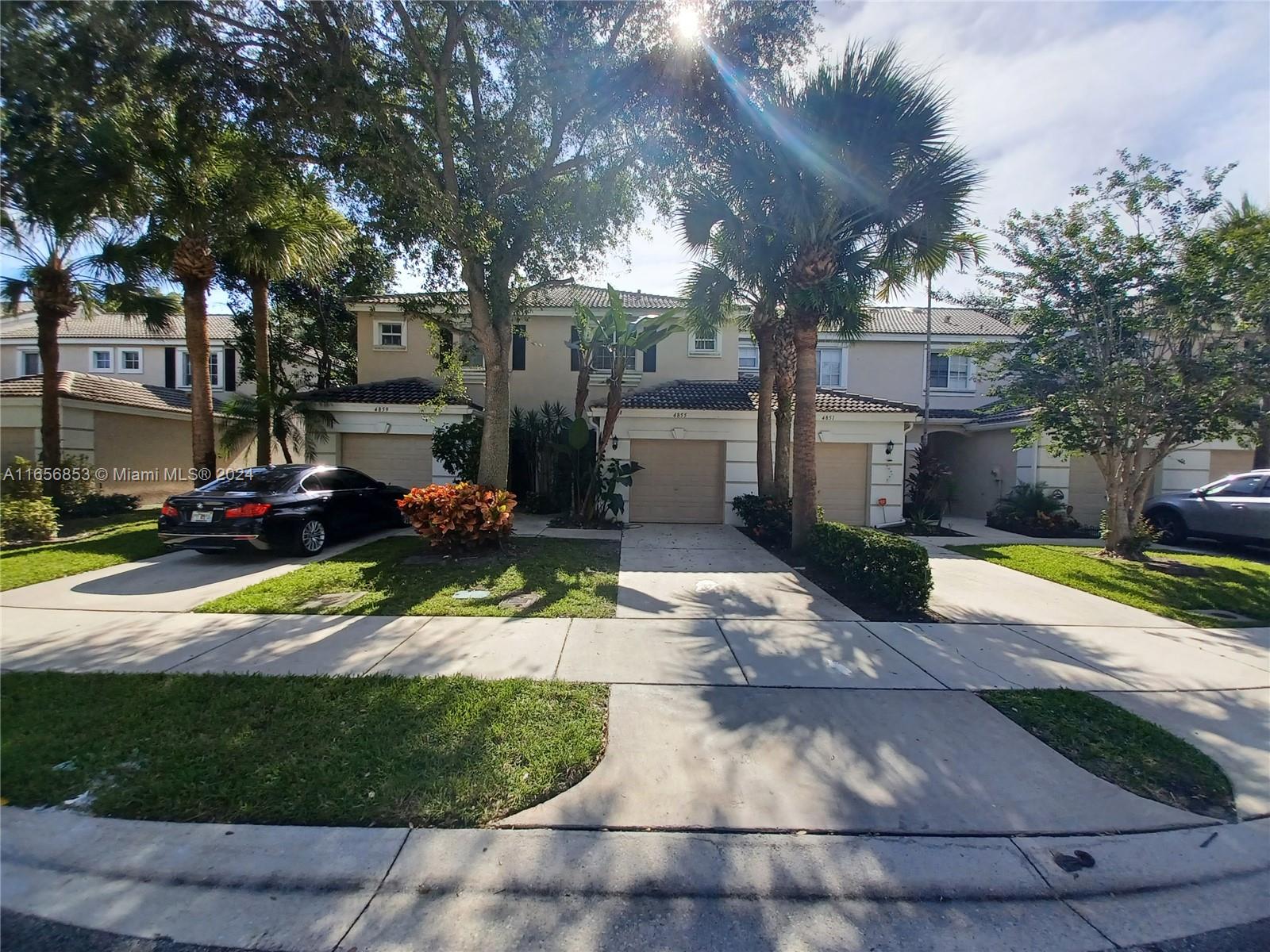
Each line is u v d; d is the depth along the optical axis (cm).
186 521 834
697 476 1373
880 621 617
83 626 564
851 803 306
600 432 1367
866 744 364
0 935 225
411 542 1007
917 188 816
